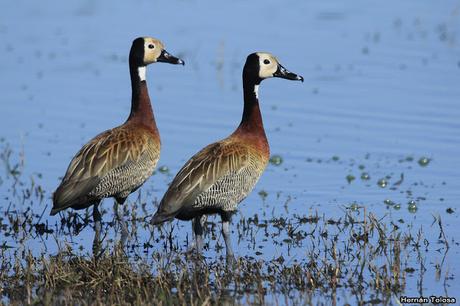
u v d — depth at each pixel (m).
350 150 17.94
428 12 28.02
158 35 25.91
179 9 28.95
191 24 27.05
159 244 13.79
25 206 15.41
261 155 13.61
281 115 19.94
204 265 12.58
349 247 13.43
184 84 22.25
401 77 21.97
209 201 13.01
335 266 12.40
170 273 12.28
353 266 12.70
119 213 14.02
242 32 26.11
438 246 13.41
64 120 19.78
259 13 28.33
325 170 16.98
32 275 12.12
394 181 16.33
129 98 21.27
